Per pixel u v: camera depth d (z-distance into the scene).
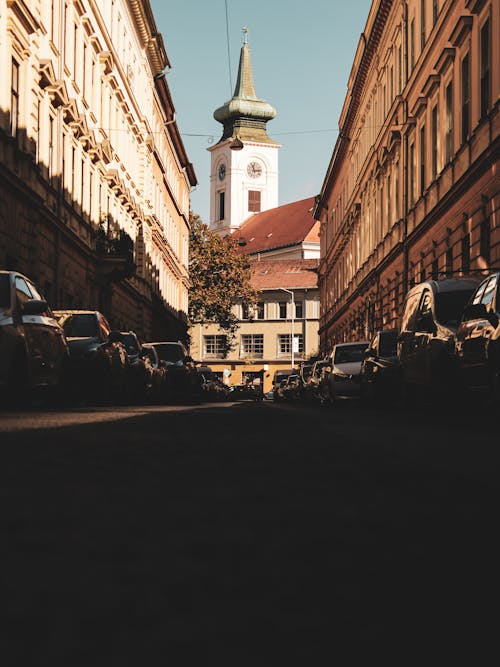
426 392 16.97
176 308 71.81
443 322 15.57
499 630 2.42
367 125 51.75
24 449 7.21
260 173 140.12
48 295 29.80
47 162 28.98
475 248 25.73
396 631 2.39
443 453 7.97
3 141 23.91
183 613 2.50
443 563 3.31
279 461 6.86
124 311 46.25
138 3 46.38
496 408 12.36
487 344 12.20
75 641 2.20
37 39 27.36
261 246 116.62
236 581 2.93
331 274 75.56
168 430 10.03
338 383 28.48
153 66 55.94
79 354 18.61
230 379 101.75
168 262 65.44
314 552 3.46
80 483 5.30
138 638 2.24
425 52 33.50
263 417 14.00
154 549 3.44
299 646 2.22
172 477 5.72
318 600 2.70
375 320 46.91
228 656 2.12
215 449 7.75
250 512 4.41
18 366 13.95
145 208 52.69
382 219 45.03
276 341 100.69
